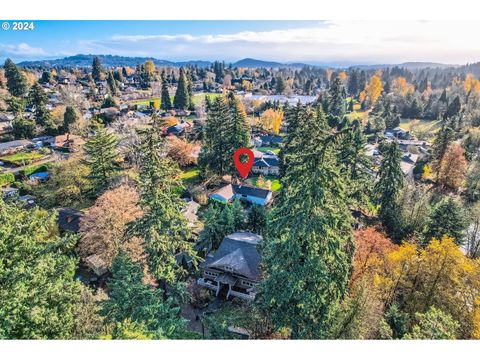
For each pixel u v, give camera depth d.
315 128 22.33
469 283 17.28
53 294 10.54
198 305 22.03
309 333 12.02
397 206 29.81
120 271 13.57
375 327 13.27
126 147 40.66
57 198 34.34
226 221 29.31
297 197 11.28
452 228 26.23
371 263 18.72
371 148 57.03
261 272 22.42
